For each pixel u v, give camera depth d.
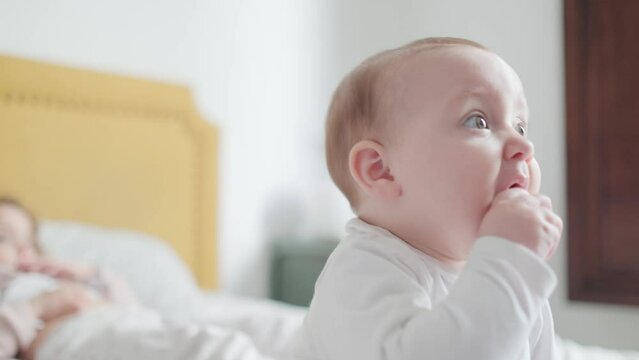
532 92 3.17
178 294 2.02
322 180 3.21
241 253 2.87
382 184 0.87
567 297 3.03
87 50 2.44
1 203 2.04
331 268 0.84
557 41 3.12
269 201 2.99
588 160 3.01
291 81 3.10
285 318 1.77
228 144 2.83
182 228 2.61
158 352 1.28
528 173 0.83
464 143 0.81
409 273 0.80
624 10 2.98
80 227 2.13
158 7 2.63
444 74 0.84
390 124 0.87
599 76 3.01
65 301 1.61
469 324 0.69
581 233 3.01
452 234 0.82
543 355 0.87
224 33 2.84
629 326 2.91
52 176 2.25
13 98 2.21
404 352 0.70
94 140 2.37
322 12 3.24
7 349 1.48
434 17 3.52
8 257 1.88
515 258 0.72
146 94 2.54
